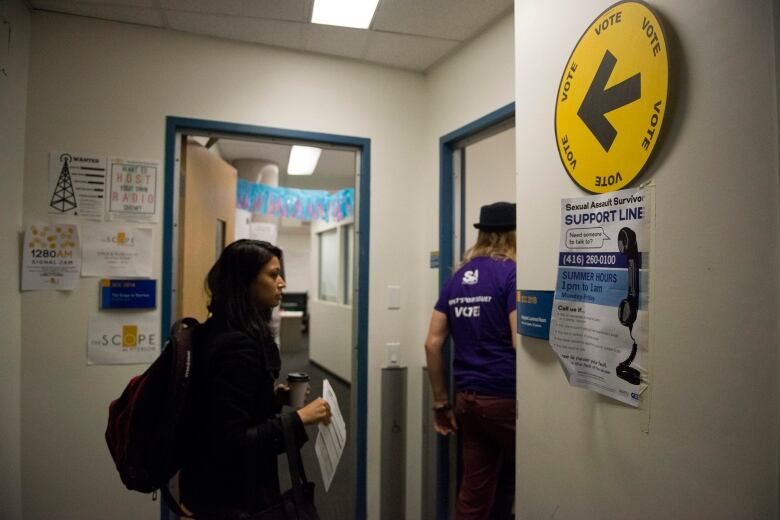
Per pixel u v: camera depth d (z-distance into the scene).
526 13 1.35
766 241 0.73
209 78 2.15
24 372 1.87
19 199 1.85
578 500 1.11
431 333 1.99
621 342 0.98
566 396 1.16
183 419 1.08
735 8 0.79
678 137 0.88
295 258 9.04
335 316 5.40
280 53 2.28
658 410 0.90
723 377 0.79
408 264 2.53
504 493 2.06
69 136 1.95
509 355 1.70
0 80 1.68
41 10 1.93
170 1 1.87
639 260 0.95
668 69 0.89
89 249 1.96
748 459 0.75
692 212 0.85
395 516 2.45
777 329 0.72
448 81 2.36
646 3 0.94
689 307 0.85
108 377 1.97
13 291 1.81
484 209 1.92
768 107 0.73
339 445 1.30
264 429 1.12
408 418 2.50
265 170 4.57
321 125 2.34
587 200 1.09
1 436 1.71
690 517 0.84
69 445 1.92
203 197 2.36
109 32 2.02
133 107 2.04
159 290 2.04
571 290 1.13
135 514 1.97
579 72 1.13
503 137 2.72
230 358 1.10
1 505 1.71
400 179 2.52
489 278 1.75
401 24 2.06
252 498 1.12
